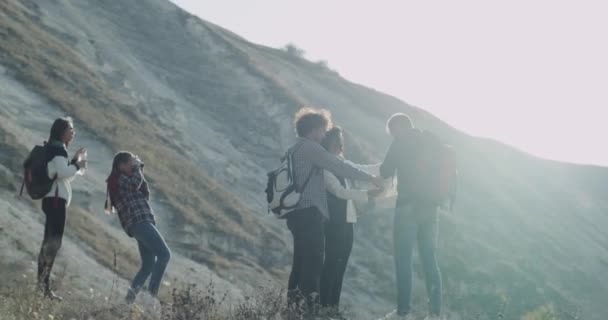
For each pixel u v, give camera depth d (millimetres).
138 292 7621
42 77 29062
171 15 61781
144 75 46562
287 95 49781
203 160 36750
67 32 43812
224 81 51562
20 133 21938
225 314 6277
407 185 7465
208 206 27031
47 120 25406
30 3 44250
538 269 38031
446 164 7484
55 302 6602
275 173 7168
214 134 42219
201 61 54094
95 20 52406
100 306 6652
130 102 37594
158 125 37375
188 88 48562
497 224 44625
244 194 35906
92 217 18828
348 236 7996
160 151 30422
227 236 25062
